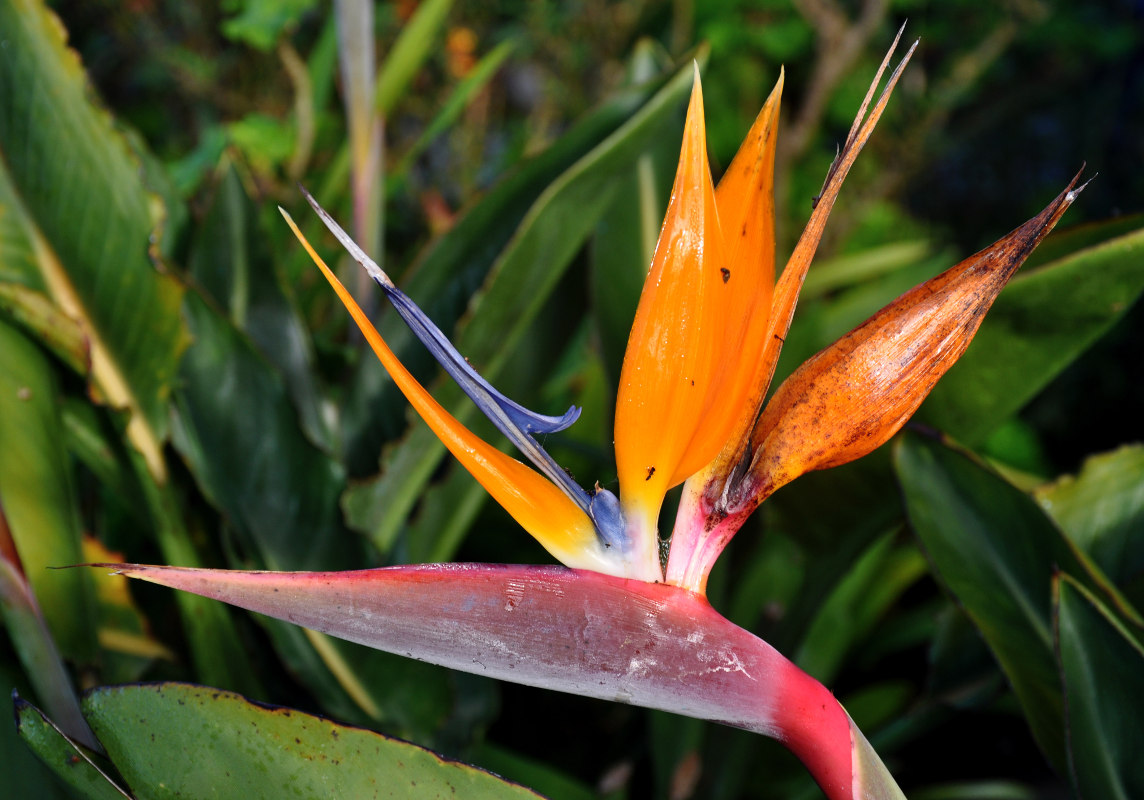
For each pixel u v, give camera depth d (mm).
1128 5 2188
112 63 1923
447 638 560
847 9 1869
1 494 690
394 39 1736
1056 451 1811
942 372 557
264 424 740
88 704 582
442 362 577
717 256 548
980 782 977
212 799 582
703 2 1848
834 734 558
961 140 2068
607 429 883
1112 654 629
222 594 549
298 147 1238
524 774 851
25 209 711
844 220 1636
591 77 1945
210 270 833
